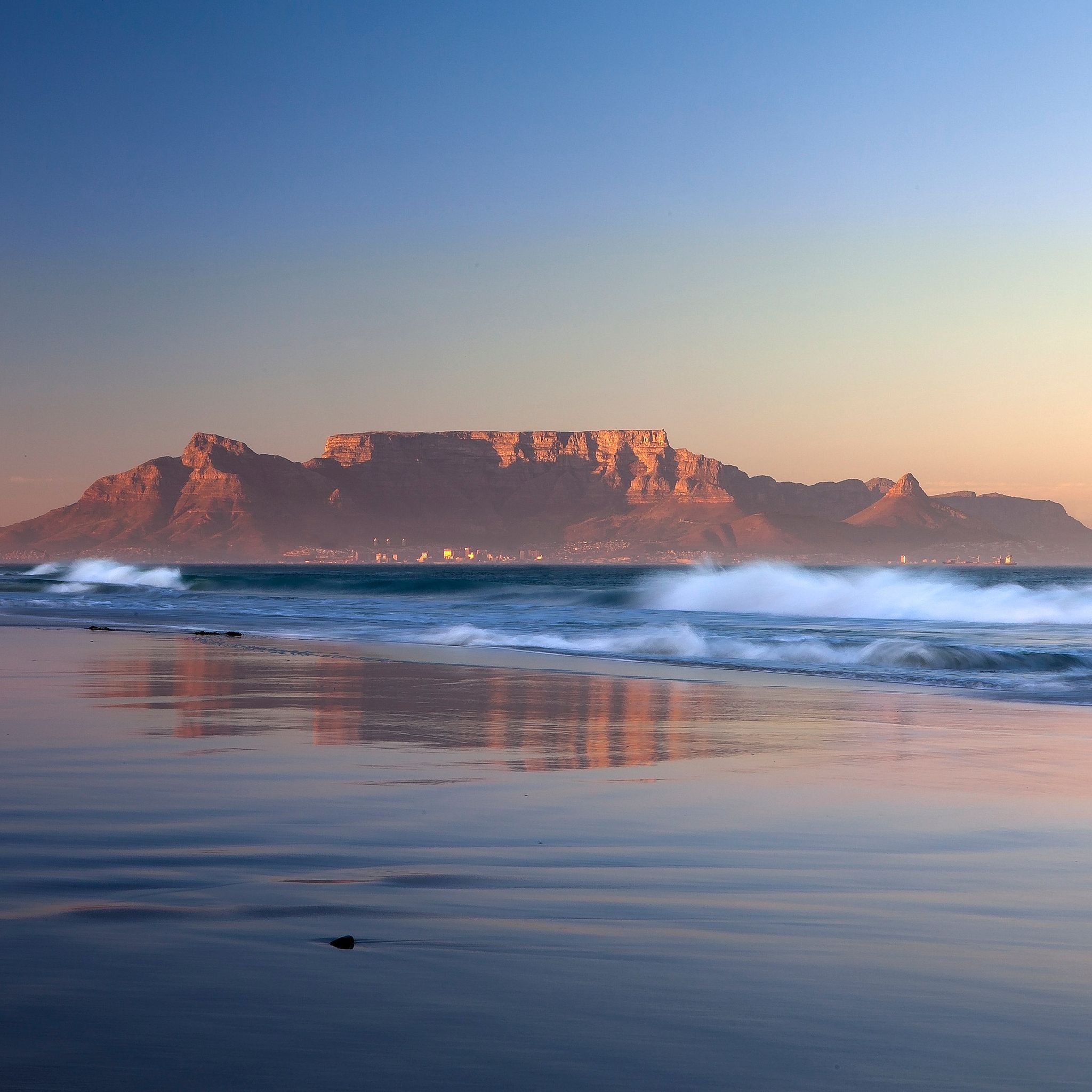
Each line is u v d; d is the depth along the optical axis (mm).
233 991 3701
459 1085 3014
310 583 87750
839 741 10914
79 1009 3510
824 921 4762
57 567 146000
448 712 13008
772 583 46938
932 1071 3172
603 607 47594
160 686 15531
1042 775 8930
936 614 39531
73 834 6340
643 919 4758
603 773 8867
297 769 8820
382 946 4262
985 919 4816
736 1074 3125
